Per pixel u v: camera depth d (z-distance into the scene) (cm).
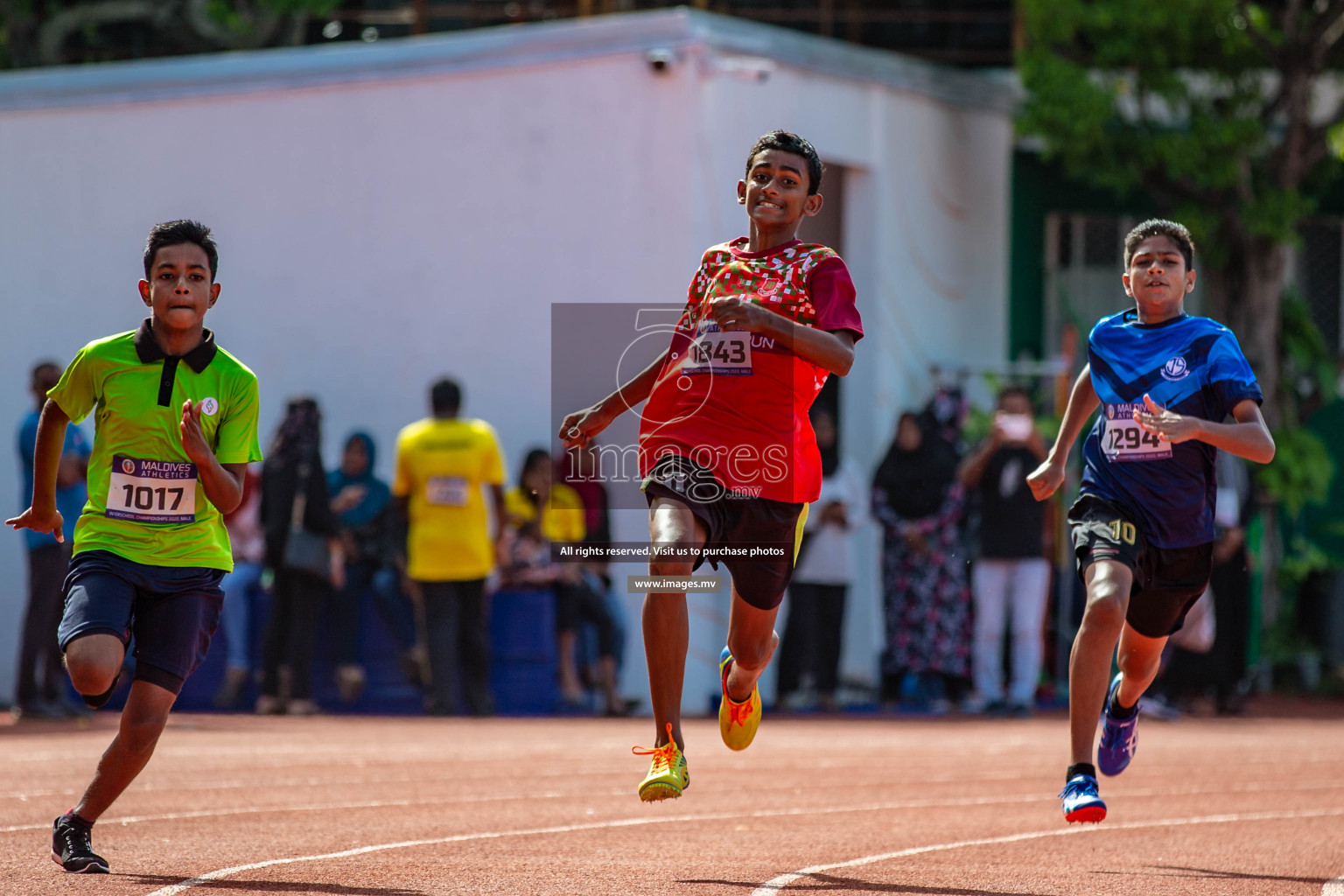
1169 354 1853
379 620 4225
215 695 4303
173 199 4869
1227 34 5053
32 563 3750
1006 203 5359
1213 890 1570
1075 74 4953
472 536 3953
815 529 4322
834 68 4691
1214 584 4331
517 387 4556
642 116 4403
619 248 4431
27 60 6494
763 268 1647
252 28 6325
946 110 5128
